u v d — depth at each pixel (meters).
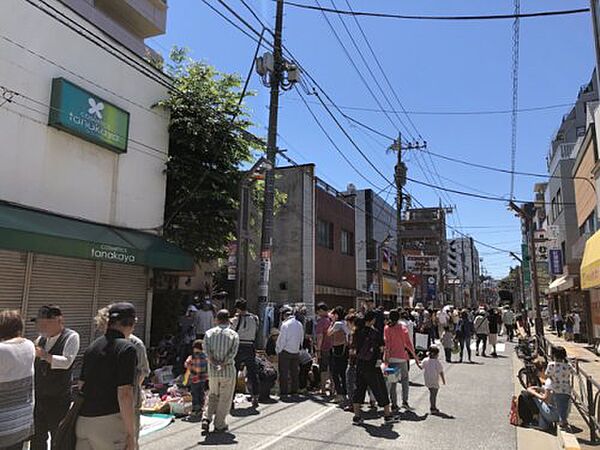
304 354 11.13
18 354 3.80
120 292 12.08
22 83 9.70
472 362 16.66
